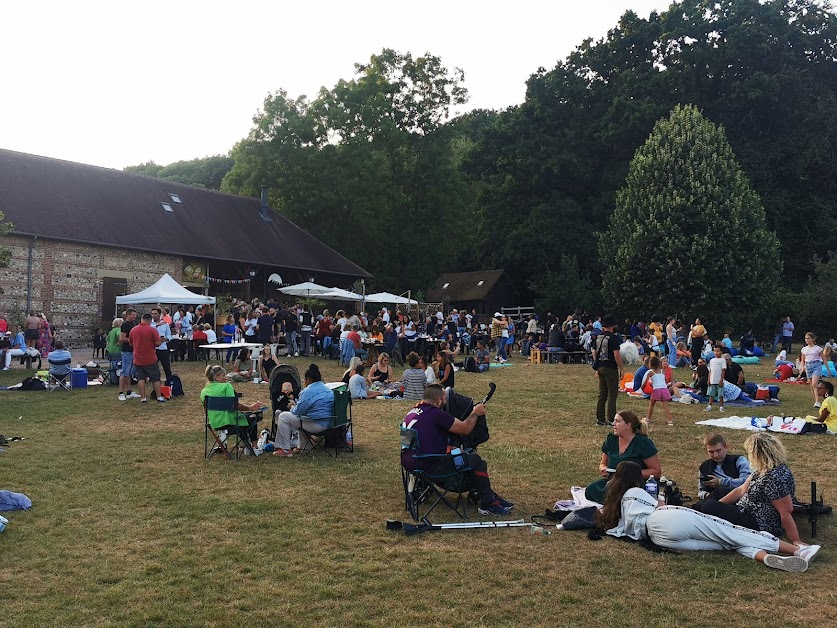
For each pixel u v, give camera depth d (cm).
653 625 496
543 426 1302
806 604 533
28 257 2833
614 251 4019
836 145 4925
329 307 4162
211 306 3142
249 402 1581
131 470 937
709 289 3578
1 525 682
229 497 809
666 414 1341
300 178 4694
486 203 5653
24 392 1697
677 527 641
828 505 792
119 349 1825
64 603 524
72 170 3350
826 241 4778
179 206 3675
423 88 5319
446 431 761
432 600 534
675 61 4878
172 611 511
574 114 5203
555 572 592
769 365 2722
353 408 1491
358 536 681
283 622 496
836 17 5312
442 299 5572
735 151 4631
